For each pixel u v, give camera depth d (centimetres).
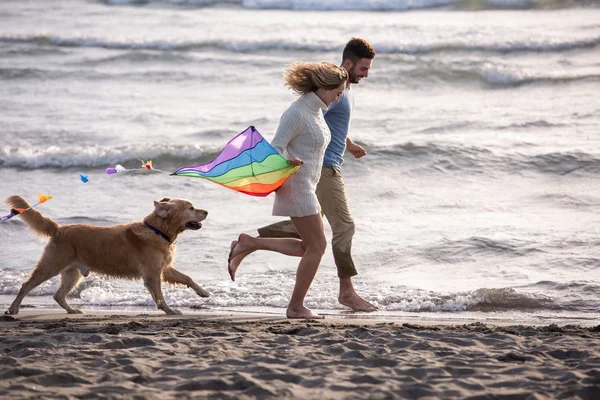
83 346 609
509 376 500
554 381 485
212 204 1495
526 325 810
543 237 1239
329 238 1277
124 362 541
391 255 1205
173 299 1039
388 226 1345
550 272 1098
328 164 879
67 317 871
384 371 517
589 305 970
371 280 1105
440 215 1399
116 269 945
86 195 1574
